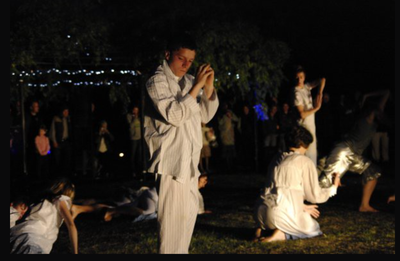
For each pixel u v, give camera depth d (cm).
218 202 980
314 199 679
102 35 1258
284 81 1869
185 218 400
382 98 841
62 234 753
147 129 402
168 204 398
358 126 836
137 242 692
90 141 1421
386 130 1508
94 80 1426
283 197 677
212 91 409
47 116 1642
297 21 1636
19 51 1190
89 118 1428
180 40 397
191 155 401
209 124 1712
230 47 1319
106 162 1401
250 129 1557
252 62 1351
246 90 1381
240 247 644
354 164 844
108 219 839
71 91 1502
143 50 1275
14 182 1224
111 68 1326
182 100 382
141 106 1321
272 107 1500
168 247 398
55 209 557
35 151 1305
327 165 839
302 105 835
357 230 720
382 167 1410
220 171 1453
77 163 1432
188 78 413
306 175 676
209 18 1283
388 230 716
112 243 691
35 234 536
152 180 1313
